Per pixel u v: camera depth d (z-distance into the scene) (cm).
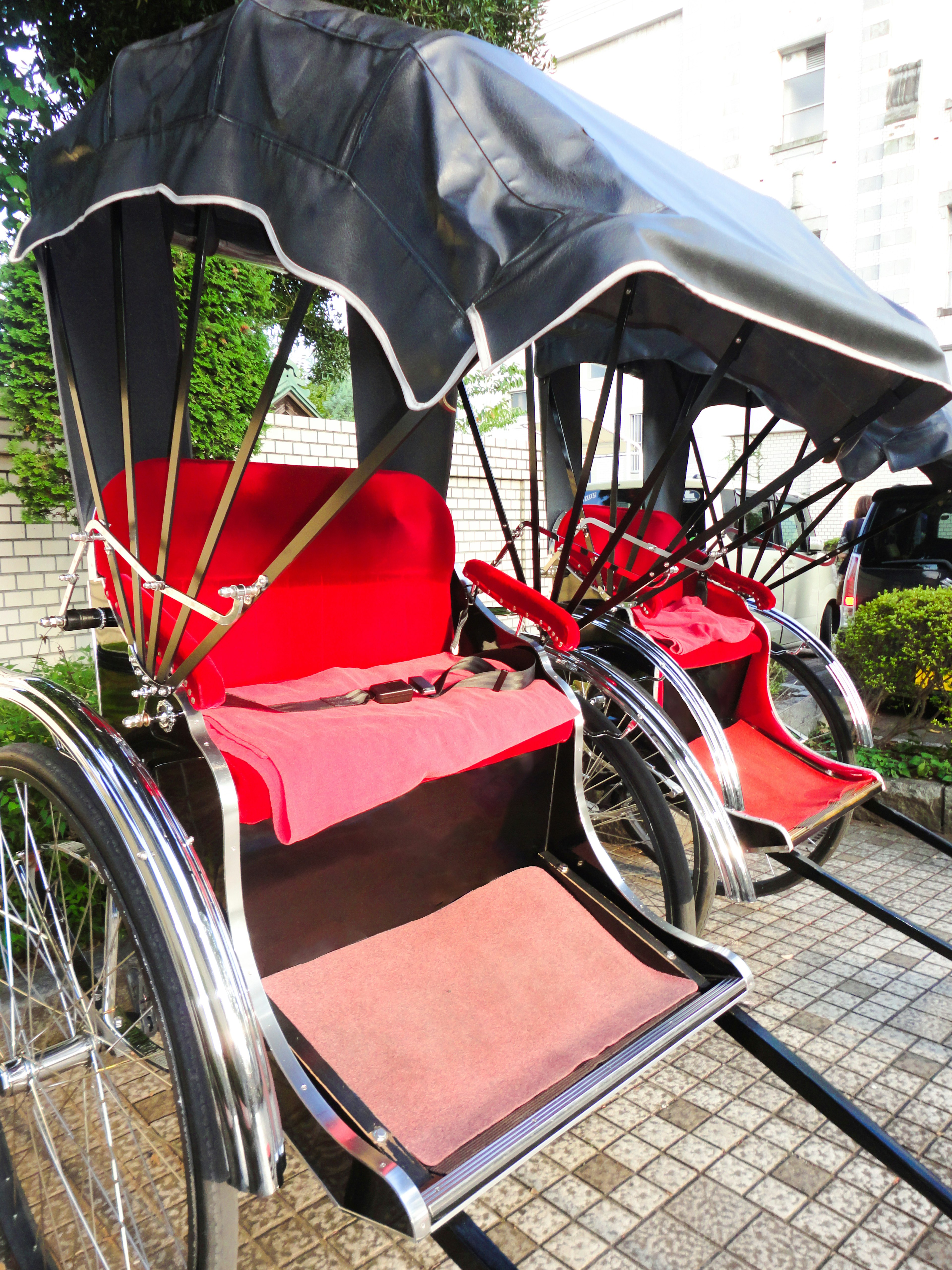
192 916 116
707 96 1291
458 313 103
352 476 109
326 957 151
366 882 158
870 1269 139
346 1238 148
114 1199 139
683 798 241
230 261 303
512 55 146
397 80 110
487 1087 124
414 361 105
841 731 298
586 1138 172
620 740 203
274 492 180
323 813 128
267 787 127
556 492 297
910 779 354
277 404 873
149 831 122
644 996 148
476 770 173
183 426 126
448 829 170
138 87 131
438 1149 112
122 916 121
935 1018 211
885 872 303
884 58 1138
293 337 111
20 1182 148
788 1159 165
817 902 279
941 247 1134
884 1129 172
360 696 165
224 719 146
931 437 235
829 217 1211
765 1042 139
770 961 240
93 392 171
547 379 292
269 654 179
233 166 116
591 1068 128
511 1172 114
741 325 198
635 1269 139
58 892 204
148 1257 142
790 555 298
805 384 211
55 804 137
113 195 128
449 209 104
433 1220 99
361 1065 127
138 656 147
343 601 190
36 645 397
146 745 145
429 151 107
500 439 691
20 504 389
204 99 120
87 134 138
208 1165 108
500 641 204
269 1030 122
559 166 111
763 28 1229
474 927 165
